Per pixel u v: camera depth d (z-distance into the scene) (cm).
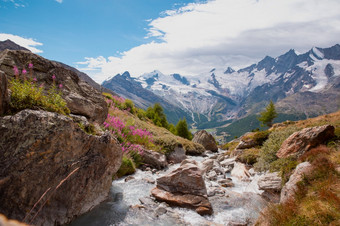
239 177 1645
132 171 1498
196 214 935
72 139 772
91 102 1433
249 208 1012
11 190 600
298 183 841
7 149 608
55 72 1368
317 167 879
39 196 667
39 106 822
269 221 718
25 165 633
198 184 1070
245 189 1330
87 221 794
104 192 967
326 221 598
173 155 2241
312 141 1273
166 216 891
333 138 1236
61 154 734
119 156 1037
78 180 800
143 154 1786
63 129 736
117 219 831
